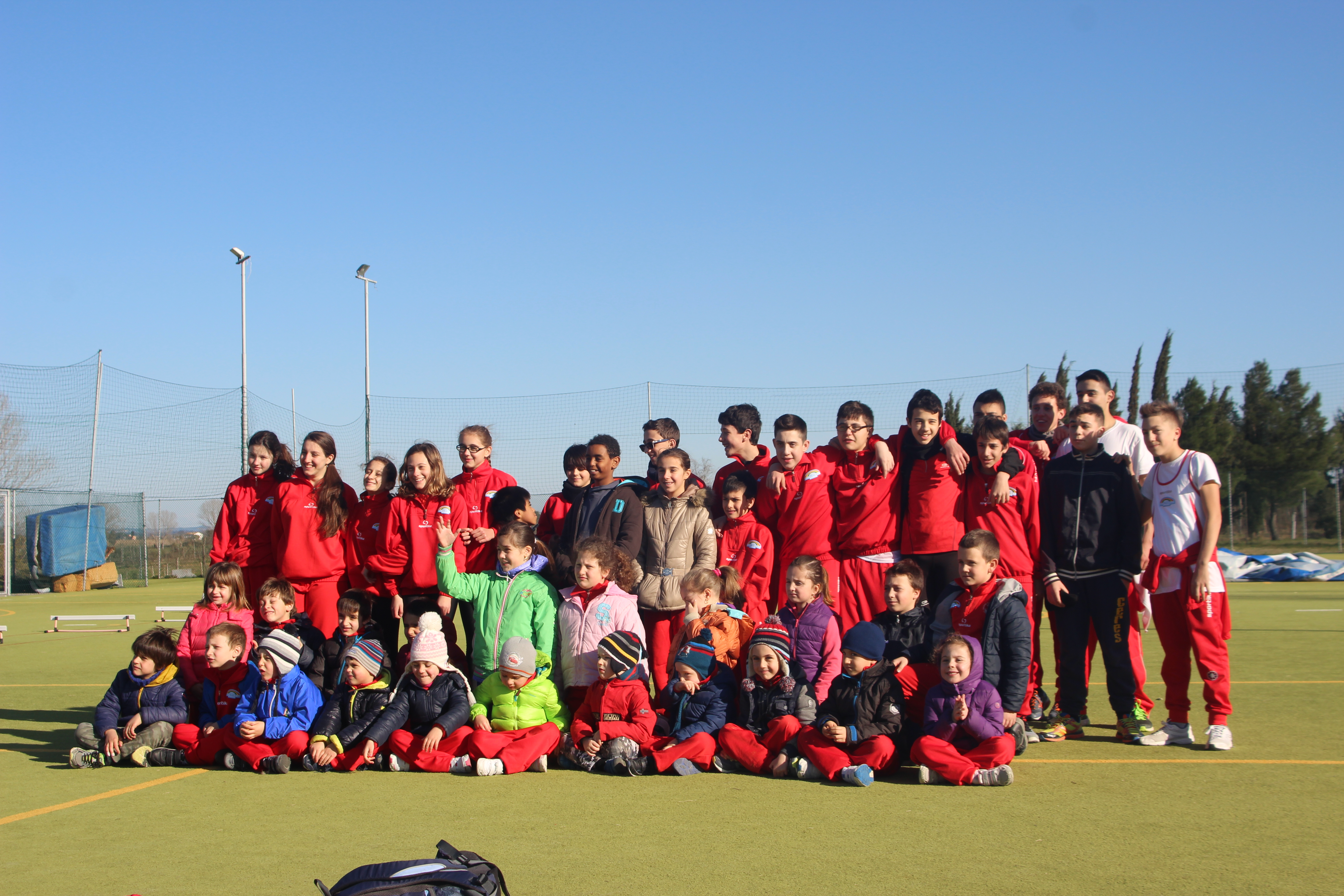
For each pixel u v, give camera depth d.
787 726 5.09
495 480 6.84
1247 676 8.34
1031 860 3.59
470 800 4.63
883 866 3.53
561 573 6.21
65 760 5.80
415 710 5.43
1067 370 28.81
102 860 3.73
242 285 22.88
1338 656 9.45
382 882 2.88
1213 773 4.99
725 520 6.45
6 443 31.00
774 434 6.13
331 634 6.67
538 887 3.33
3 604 21.67
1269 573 22.84
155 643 5.75
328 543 6.68
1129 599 5.87
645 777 5.09
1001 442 5.81
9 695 8.54
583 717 5.54
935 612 5.58
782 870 3.49
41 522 25.41
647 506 6.35
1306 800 4.43
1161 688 7.84
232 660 5.73
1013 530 5.95
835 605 6.12
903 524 6.15
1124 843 3.79
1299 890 3.25
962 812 4.29
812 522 6.13
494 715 5.46
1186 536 5.70
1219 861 3.56
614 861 3.62
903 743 5.13
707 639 5.32
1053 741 5.88
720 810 4.36
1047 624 14.52
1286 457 36.53
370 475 6.76
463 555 6.33
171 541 32.47
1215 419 38.28
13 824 4.29
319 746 5.32
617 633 5.45
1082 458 5.99
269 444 6.98
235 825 4.23
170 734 5.66
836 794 4.65
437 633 5.46
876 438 6.24
